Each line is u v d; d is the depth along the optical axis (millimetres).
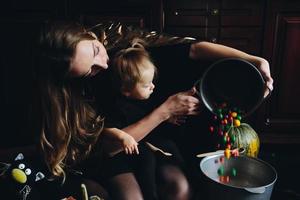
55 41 1044
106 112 1198
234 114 1172
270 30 1742
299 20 1714
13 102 1860
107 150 1164
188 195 1152
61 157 1172
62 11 1764
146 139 1249
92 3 1758
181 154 1348
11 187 1215
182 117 1233
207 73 1140
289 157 1836
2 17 1762
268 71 1143
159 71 1264
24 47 1793
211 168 1245
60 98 1119
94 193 1127
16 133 1886
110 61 1169
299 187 1555
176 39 1276
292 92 1821
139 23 1768
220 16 1744
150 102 1266
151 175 1149
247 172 1243
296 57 1771
